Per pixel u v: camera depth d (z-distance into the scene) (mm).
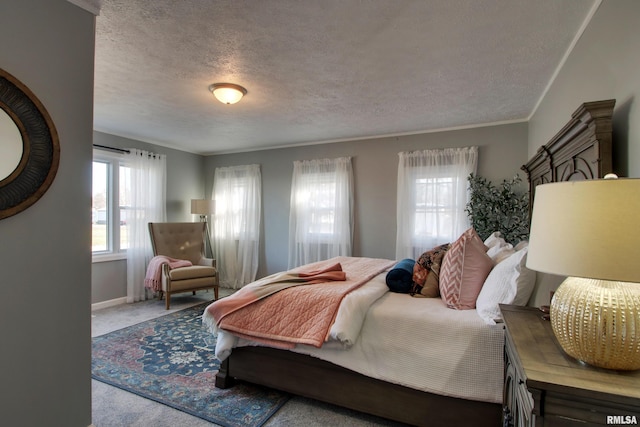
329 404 2145
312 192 5039
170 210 5414
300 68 2518
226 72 2594
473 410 1716
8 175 1427
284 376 2160
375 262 3463
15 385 1475
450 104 3314
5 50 1430
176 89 2941
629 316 880
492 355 1701
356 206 4789
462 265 2045
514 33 2018
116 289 4555
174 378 2459
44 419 1567
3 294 1438
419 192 4316
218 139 4914
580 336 932
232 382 2375
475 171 4031
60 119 1621
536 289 1740
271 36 2078
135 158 4742
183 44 2176
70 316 1669
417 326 1874
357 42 2139
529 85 2822
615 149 1504
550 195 999
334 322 1954
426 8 1777
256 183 5539
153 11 1816
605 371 900
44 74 1561
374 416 2016
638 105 1309
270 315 2164
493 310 1748
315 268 3033
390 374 1861
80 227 1711
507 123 3928
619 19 1479
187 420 1962
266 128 4270
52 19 1593
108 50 2256
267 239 5523
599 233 871
